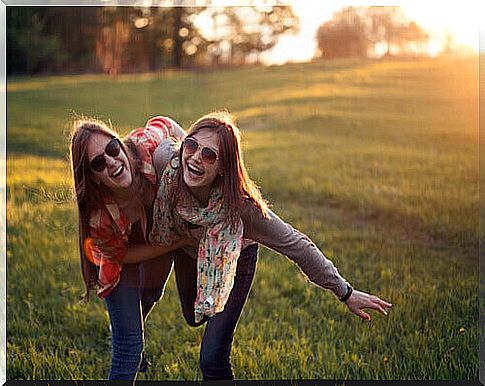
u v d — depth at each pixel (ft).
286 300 17.06
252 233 9.73
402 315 15.98
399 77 38.99
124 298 9.98
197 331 15.08
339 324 15.39
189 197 9.41
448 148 31.14
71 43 47.37
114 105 42.32
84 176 9.14
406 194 25.81
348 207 25.90
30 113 39.14
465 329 15.23
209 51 50.29
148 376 13.12
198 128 9.16
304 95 42.04
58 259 19.94
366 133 35.12
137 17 49.73
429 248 21.16
